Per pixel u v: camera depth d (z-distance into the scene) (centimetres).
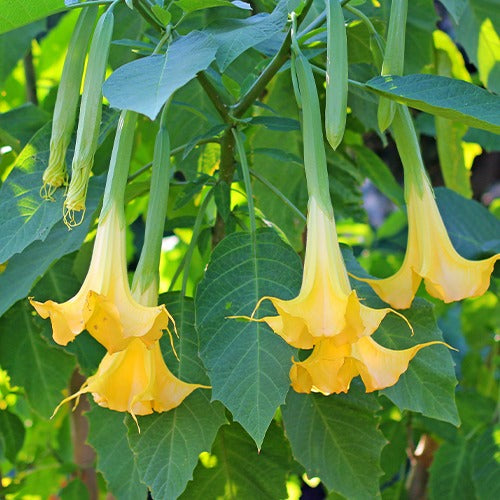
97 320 93
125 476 115
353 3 112
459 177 162
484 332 195
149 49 112
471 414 161
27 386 139
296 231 152
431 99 98
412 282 104
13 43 150
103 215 98
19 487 158
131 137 100
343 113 97
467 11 144
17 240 108
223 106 117
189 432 107
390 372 99
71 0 106
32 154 112
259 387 100
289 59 115
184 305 112
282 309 92
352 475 117
